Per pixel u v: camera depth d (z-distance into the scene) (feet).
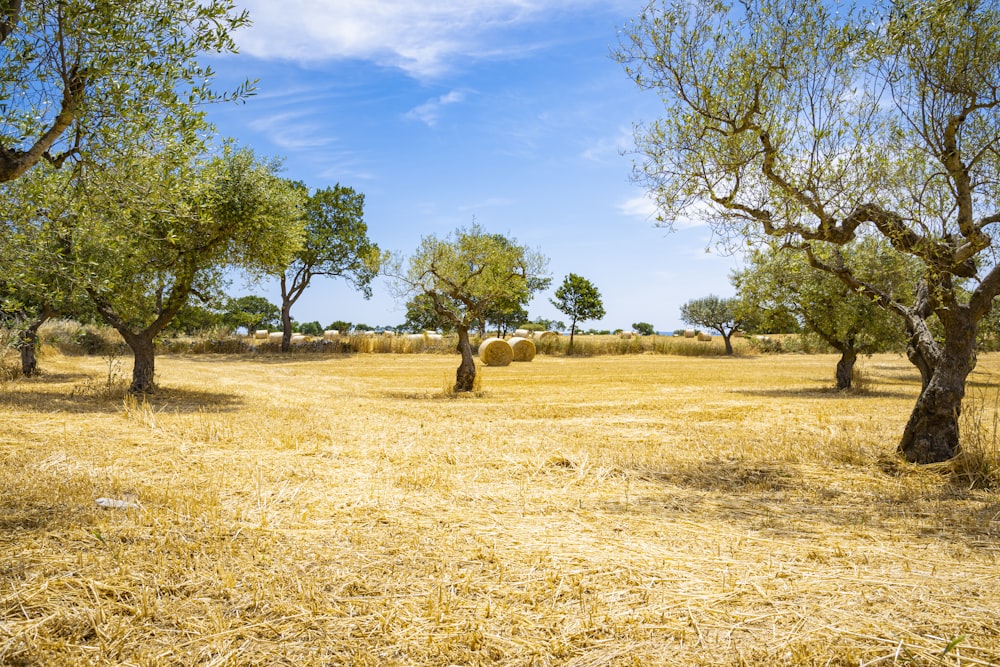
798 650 10.79
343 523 18.44
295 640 11.27
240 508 19.56
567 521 19.24
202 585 13.53
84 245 31.04
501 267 66.90
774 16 24.59
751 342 173.68
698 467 28.14
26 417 37.81
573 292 163.84
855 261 40.37
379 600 12.91
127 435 32.86
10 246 26.02
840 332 66.59
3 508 18.58
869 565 15.28
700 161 26.86
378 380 84.48
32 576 13.75
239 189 51.16
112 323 54.95
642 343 171.73
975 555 16.12
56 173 24.40
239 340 153.38
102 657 10.59
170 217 22.72
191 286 56.49
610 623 11.91
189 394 56.90
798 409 51.70
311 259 150.00
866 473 27.37
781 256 61.62
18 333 53.93
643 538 17.54
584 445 33.35
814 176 25.12
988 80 23.18
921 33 22.81
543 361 136.46
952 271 27.17
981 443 27.84
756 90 24.77
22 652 10.68
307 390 67.82
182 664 10.46
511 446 32.65
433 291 67.26
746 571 14.73
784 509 21.24
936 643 11.03
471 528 18.15
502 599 13.03
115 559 14.85
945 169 24.90
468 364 68.44
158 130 19.84
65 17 16.55
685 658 10.63
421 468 26.63
